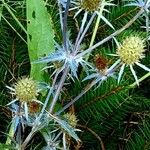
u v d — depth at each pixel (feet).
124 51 0.52
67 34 0.52
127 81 0.69
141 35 0.74
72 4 0.62
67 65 0.54
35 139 0.74
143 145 0.72
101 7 0.54
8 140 0.62
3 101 0.71
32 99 0.54
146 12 0.52
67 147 0.70
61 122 0.55
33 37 0.63
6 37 0.75
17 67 0.75
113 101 0.70
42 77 0.65
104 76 0.54
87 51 0.53
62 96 0.74
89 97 0.71
